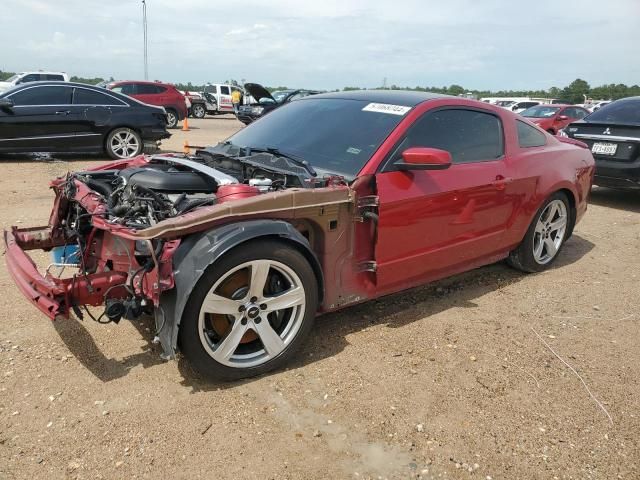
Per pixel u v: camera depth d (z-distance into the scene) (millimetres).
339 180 3262
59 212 3715
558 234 5105
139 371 3064
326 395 2916
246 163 3584
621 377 3260
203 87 32375
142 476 2301
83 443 2477
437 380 3115
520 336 3723
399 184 3463
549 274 5004
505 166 4246
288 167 3449
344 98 4242
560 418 2830
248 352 3055
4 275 4324
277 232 2838
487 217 4145
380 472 2391
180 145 14375
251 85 8953
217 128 22016
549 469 2461
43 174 9008
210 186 3287
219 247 2656
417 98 3955
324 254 3221
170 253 2758
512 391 3051
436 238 3787
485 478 2389
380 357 3332
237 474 2338
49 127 10258
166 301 2717
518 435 2678
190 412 2723
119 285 2826
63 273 4297
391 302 4180
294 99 4742
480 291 4504
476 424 2744
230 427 2625
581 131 8102
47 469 2316
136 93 20016
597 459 2539
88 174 3812
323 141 3762
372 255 3473
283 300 3023
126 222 2854
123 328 3533
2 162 10242
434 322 3861
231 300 2840
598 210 7848
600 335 3801
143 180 3203
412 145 3623
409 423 2723
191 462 2393
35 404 2736
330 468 2398
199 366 2828
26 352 3213
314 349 3395
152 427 2600
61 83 10516
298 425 2666
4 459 2361
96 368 3080
